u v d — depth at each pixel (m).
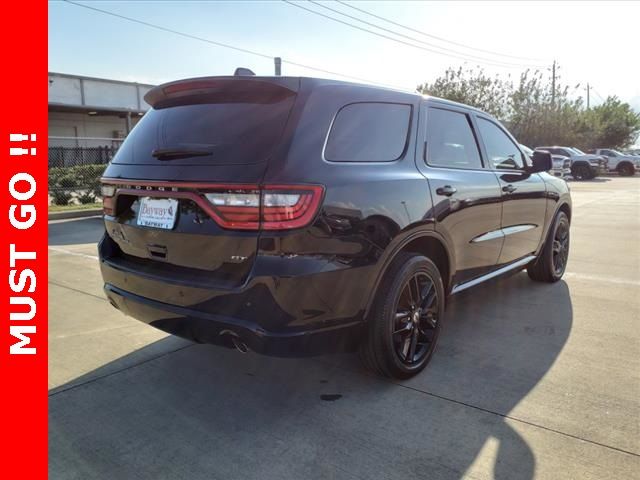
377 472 2.29
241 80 2.77
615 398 2.93
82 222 10.26
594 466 2.32
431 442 2.51
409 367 3.15
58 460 2.39
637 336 3.91
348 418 2.74
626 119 47.94
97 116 26.20
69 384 3.15
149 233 2.84
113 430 2.65
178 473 2.30
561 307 4.65
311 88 2.76
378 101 3.13
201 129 2.78
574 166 26.67
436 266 3.44
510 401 2.91
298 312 2.46
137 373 3.31
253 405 2.90
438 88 36.34
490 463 2.34
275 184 2.39
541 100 35.97
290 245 2.41
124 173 3.01
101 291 5.14
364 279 2.74
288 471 2.30
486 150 4.16
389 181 2.91
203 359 3.53
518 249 4.58
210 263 2.57
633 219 10.67
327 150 2.67
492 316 4.40
